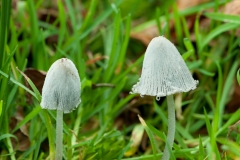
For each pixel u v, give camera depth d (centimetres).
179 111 39
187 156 34
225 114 40
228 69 42
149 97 40
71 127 37
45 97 30
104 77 40
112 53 39
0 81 34
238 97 40
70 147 33
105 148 35
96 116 39
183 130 37
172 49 30
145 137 38
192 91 40
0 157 35
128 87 41
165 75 29
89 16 42
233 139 37
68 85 30
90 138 36
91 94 39
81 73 39
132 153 36
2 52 35
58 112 31
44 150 36
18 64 40
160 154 34
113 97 38
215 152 33
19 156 36
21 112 37
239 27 42
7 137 35
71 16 41
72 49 41
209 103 40
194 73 42
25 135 36
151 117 40
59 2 41
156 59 29
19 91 38
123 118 40
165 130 38
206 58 42
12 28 39
